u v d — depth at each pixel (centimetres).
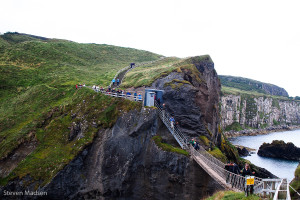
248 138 12656
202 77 4275
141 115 3142
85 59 7006
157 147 3009
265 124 19512
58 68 5656
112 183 2958
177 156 2861
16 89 4597
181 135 3325
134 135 3084
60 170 2778
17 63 5684
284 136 14488
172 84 3700
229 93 17412
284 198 1225
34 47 6806
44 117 3506
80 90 3966
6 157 2945
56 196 2744
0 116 3769
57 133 3225
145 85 4025
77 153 2912
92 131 3120
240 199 1530
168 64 5409
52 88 4375
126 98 3347
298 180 1310
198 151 2973
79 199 2866
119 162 3008
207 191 2730
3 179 2764
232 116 16900
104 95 3534
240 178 1816
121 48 8888
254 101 19450
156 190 2942
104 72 5812
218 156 3253
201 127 3547
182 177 2831
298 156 7350
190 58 4784
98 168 2980
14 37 8894
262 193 1448
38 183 2728
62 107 3622
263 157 7662
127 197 2988
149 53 8725
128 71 5488
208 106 4381
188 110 3528
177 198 2833
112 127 3138
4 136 3281
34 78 4981
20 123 3544
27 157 2959
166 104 3566
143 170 3061
